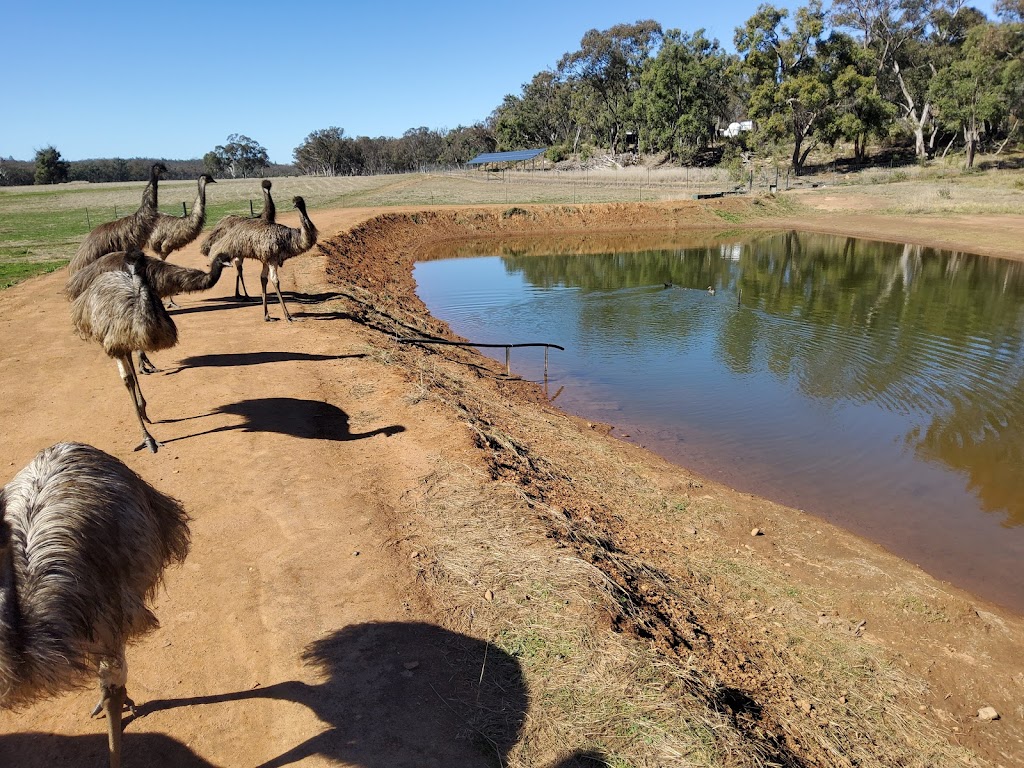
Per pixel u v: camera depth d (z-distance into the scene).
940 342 17.86
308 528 6.48
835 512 9.39
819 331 19.28
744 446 11.55
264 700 4.46
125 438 8.23
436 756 4.08
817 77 66.19
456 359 15.04
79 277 10.44
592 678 4.70
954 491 10.03
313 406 9.45
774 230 46.16
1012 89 60.94
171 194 62.03
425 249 38.78
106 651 3.45
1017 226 38.34
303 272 20.02
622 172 83.88
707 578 7.14
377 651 4.93
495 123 125.38
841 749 4.99
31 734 4.14
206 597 5.45
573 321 20.88
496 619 5.31
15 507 3.48
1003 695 5.92
